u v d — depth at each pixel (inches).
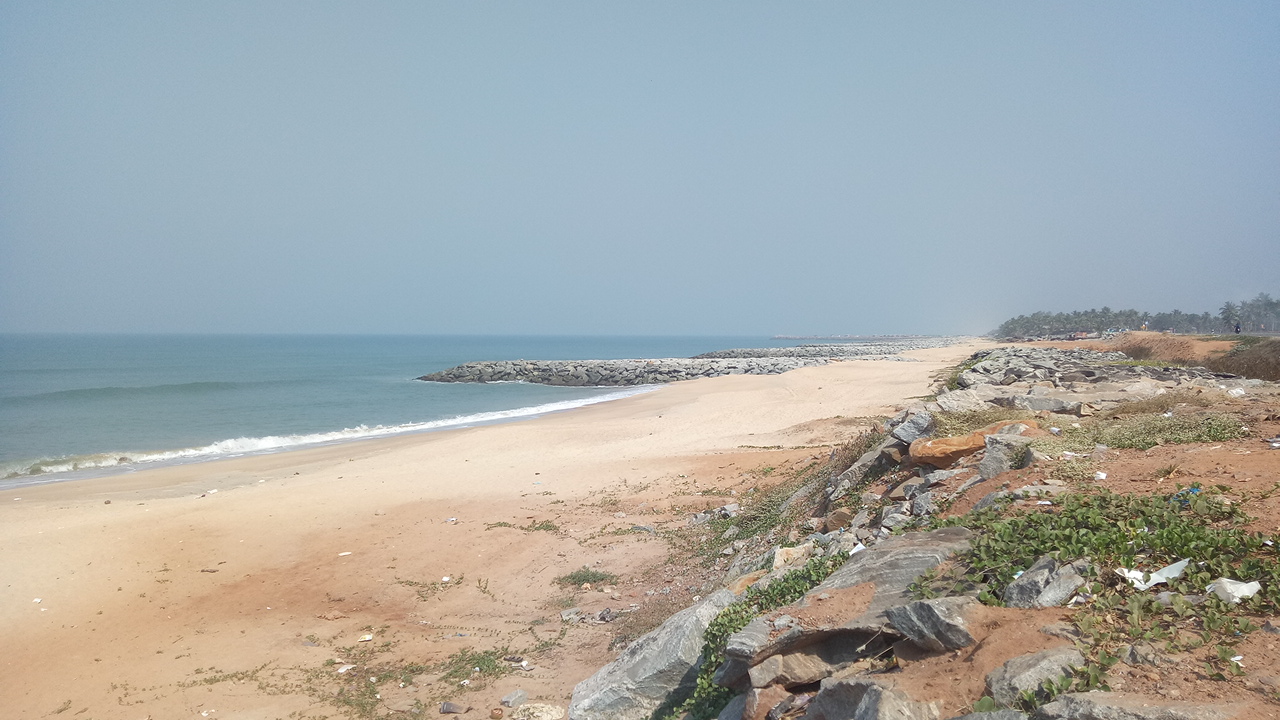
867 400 1342.3
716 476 785.6
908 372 1996.8
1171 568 203.5
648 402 1716.3
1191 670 160.1
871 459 486.0
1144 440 383.6
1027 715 156.2
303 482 847.7
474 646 419.2
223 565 560.7
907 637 207.5
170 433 1348.4
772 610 259.6
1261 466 298.4
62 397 1968.5
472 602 489.1
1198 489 267.0
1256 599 181.9
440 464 949.2
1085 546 220.2
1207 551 209.0
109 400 1909.4
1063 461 340.8
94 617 467.5
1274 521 228.8
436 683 373.1
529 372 2947.8
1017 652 181.9
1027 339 5506.9
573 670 378.6
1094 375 970.1
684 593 462.3
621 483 792.9
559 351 7032.5
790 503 563.2
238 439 1200.8
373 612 475.8
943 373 1808.6
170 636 438.9
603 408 1660.9
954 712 171.0
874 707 173.8
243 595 505.4
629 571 531.5
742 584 347.3
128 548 589.0
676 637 303.9
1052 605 198.5
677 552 558.9
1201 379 915.4
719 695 259.1
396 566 557.6
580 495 752.3
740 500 672.4
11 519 667.4
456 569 551.2
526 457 979.9
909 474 432.8
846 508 431.5
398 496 763.4
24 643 430.9
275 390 2337.6
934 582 233.0
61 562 553.6
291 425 1473.9
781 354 4079.7
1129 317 5703.7
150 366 3700.8
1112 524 239.1
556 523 659.4
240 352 5989.2
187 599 498.0
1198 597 190.2
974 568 231.8
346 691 366.0
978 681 178.2
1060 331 6018.7
